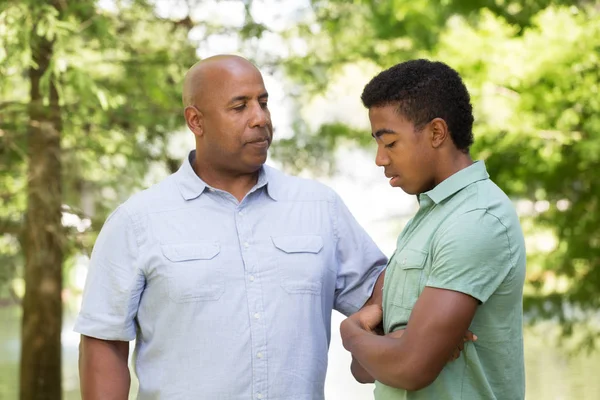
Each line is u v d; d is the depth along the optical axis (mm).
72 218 7875
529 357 11406
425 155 2652
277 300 3090
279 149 8703
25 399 8023
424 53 8492
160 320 3072
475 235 2521
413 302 2645
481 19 8844
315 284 3152
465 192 2621
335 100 8945
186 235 3104
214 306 3043
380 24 9078
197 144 3209
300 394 3076
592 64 7883
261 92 3139
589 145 7879
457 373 2590
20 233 7926
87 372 3141
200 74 3143
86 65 7359
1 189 7867
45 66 7477
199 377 3018
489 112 8047
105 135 7660
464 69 8023
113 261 3121
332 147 9219
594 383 9781
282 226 3182
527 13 8688
